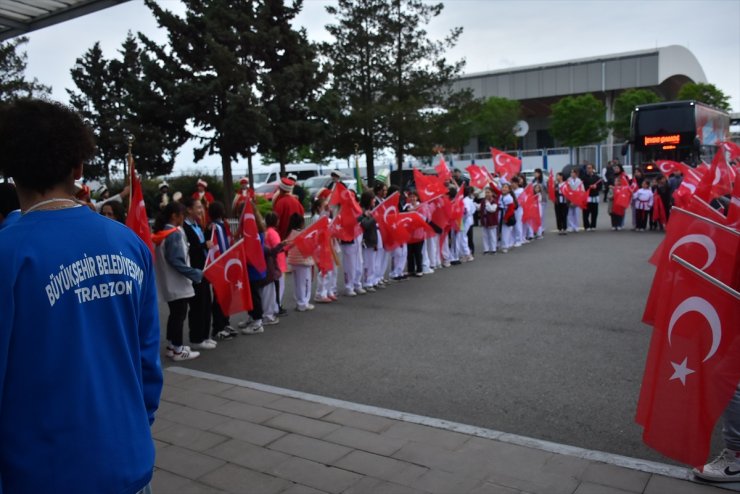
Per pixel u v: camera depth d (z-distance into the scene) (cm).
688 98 4547
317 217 1066
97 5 688
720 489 379
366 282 1125
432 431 482
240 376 658
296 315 944
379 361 688
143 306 220
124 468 197
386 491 389
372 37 2888
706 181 726
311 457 441
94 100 3212
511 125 4659
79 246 196
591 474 403
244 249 780
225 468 429
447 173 1487
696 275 368
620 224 1953
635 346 703
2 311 175
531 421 506
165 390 605
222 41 2398
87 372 191
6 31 781
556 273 1207
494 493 381
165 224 710
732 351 354
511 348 715
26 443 181
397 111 2825
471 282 1157
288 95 2495
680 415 370
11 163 198
